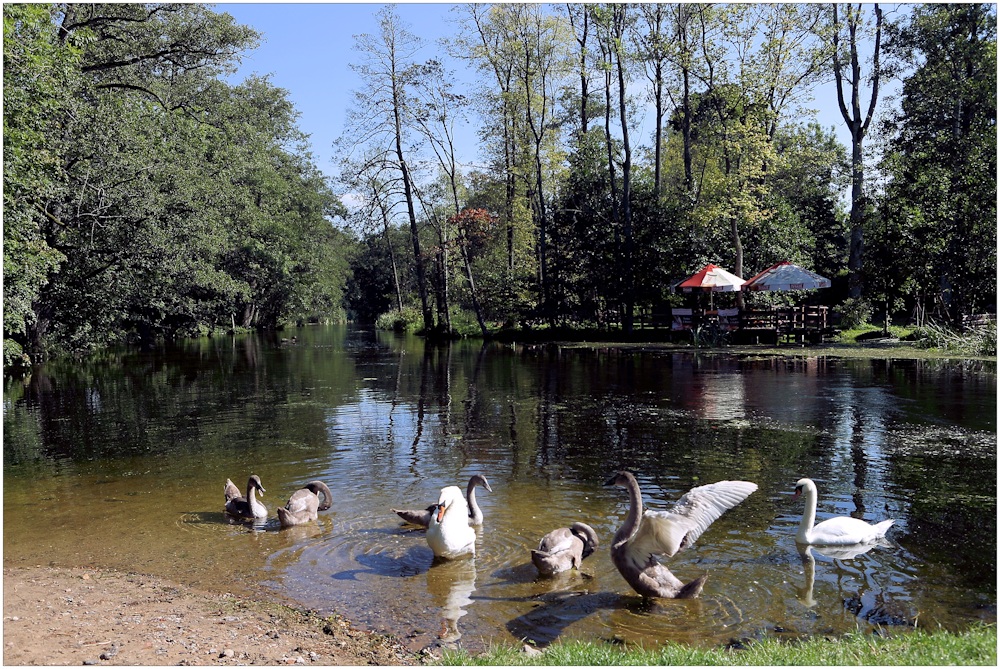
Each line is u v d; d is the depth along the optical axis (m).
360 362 34.22
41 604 7.14
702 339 36.69
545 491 10.95
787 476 11.43
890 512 9.55
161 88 34.81
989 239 29.55
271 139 59.31
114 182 28.41
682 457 12.94
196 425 17.59
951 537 8.60
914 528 8.93
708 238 42.50
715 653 5.54
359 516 10.02
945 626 6.35
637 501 7.27
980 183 29.86
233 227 42.72
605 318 46.44
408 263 88.00
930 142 32.50
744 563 7.89
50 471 13.10
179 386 25.62
